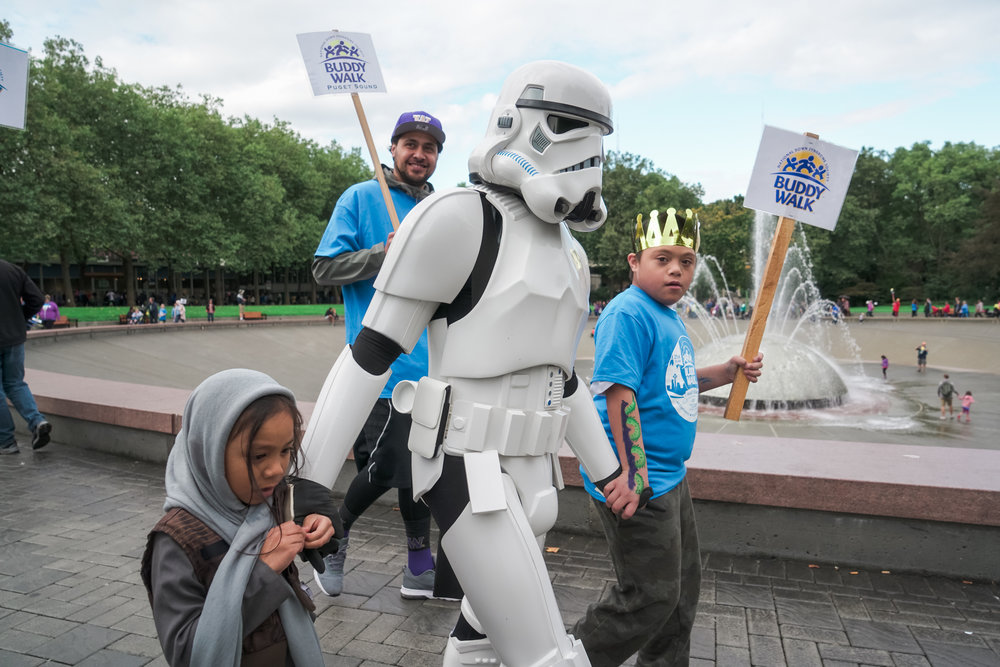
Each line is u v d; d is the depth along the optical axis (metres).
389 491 4.65
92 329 19.55
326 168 55.53
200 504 1.35
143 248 35.66
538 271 1.75
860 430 12.05
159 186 35.34
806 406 13.62
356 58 3.26
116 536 4.00
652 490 2.09
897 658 2.76
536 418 1.78
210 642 1.23
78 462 5.53
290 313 38.81
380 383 1.80
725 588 3.41
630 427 2.02
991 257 51.38
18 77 4.74
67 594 3.26
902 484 3.53
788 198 2.70
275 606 1.32
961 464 3.91
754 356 2.57
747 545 3.80
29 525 4.16
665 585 2.11
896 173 62.47
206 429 1.32
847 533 3.66
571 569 3.65
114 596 3.25
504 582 1.72
